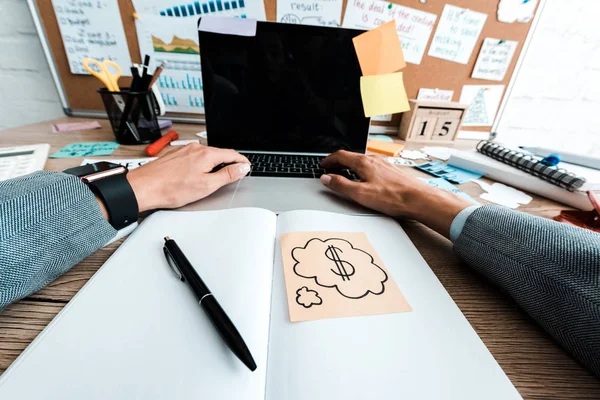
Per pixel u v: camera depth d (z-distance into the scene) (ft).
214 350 0.56
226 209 1.08
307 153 1.89
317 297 0.71
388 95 1.80
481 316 0.71
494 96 2.72
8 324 0.62
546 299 0.65
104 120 2.56
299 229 0.97
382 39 1.71
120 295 0.67
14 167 1.33
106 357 0.53
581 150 3.34
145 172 1.11
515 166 1.63
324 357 0.56
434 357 0.57
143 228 0.95
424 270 0.84
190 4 2.24
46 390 0.48
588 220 1.12
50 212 0.73
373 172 1.28
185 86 2.51
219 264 0.78
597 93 3.04
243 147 1.85
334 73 1.77
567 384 0.55
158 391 0.48
